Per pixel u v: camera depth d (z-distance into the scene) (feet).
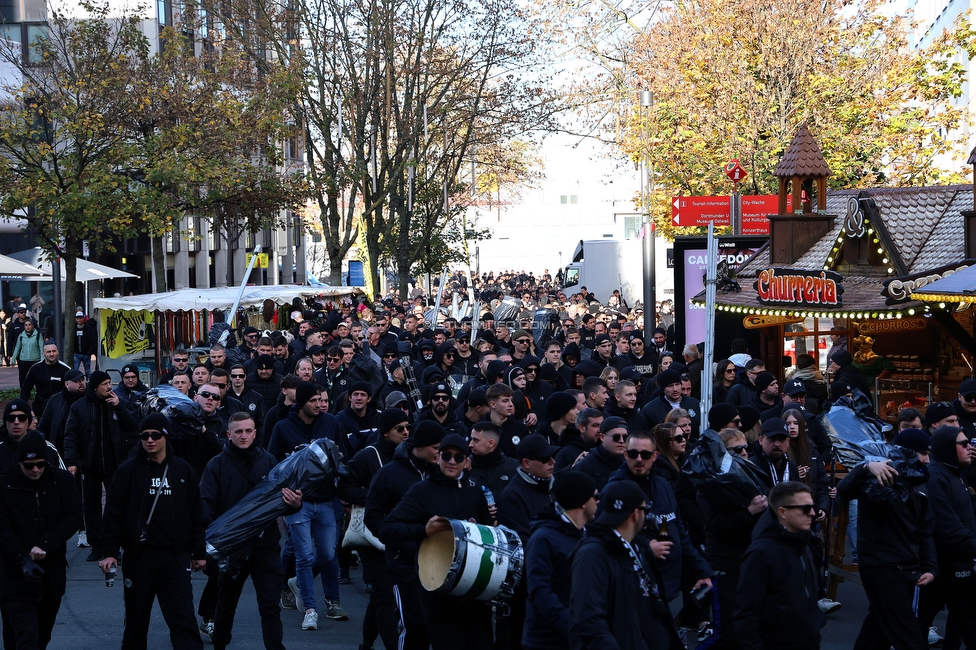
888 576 23.85
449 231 134.41
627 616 17.20
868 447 30.42
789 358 58.54
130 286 144.36
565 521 19.19
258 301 82.64
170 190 95.40
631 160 97.45
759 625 19.61
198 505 25.70
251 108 96.99
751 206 66.64
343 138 119.75
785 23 86.22
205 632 30.09
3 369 110.22
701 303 59.98
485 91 121.49
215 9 111.14
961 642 28.12
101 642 29.37
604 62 109.91
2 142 82.48
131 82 87.81
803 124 59.98
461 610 21.56
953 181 86.02
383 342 60.13
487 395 29.99
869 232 49.93
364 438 34.12
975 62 103.50
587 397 32.86
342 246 119.03
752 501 23.85
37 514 25.61
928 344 53.21
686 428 27.61
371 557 26.35
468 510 22.86
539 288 150.20
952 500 24.61
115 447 37.81
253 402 39.19
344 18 115.03
